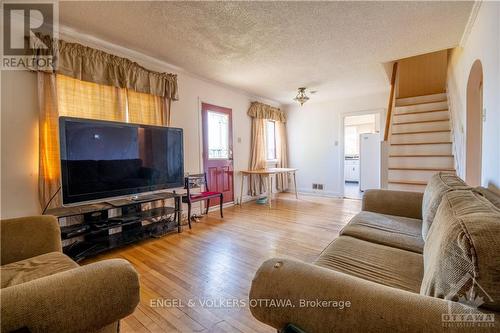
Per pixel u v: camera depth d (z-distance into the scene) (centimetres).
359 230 179
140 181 285
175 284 196
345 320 65
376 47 289
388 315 61
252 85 451
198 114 402
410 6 208
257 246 273
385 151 338
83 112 259
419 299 63
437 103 400
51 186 238
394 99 419
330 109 582
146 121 317
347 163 854
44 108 233
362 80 422
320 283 72
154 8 210
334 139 579
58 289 74
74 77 247
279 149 622
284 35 258
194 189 390
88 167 238
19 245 144
